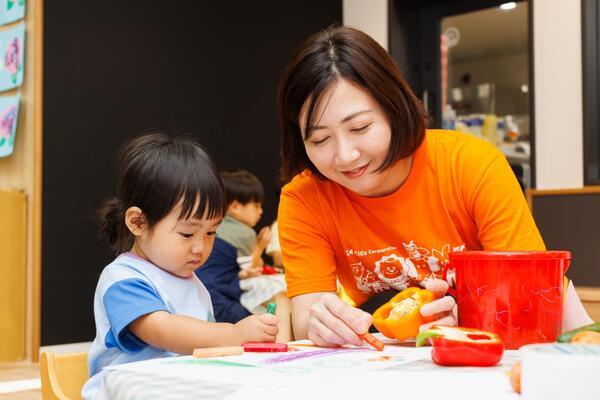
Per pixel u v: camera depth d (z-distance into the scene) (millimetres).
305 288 1191
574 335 702
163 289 1176
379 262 1235
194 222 1182
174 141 1262
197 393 588
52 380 1000
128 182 1222
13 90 3682
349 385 595
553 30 3438
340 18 5012
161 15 4090
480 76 4227
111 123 3836
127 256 1204
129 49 3934
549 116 3449
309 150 1021
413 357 759
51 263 3557
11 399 2568
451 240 1191
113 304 1077
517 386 558
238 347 821
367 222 1208
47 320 3529
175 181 1169
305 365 709
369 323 869
